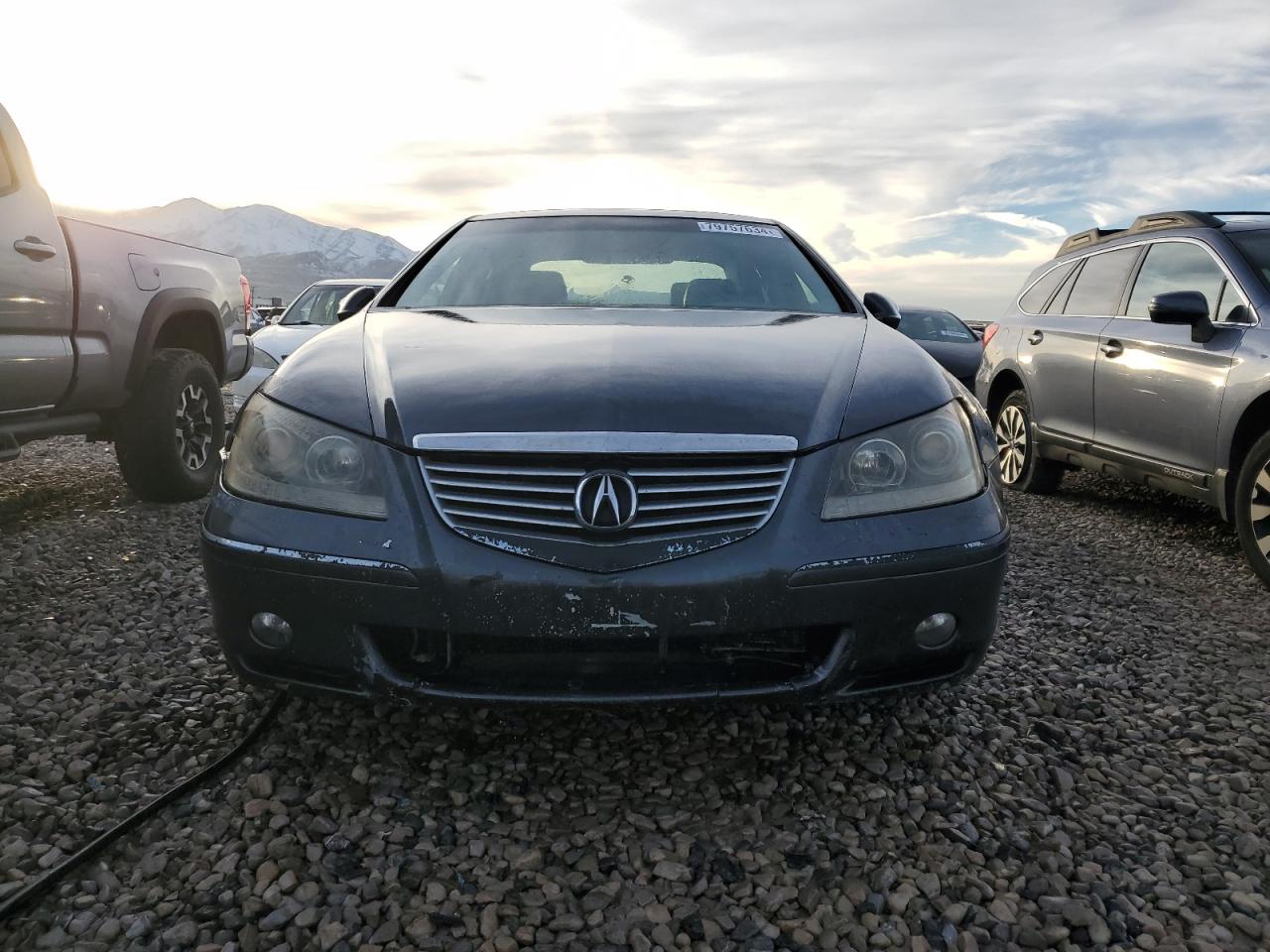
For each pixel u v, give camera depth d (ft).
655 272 11.50
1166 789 8.31
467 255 11.97
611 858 7.08
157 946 6.04
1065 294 21.65
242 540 7.55
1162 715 9.82
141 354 16.79
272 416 8.01
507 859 7.03
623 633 7.14
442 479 7.39
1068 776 8.34
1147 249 18.94
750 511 7.35
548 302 10.97
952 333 40.01
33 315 14.03
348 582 7.29
